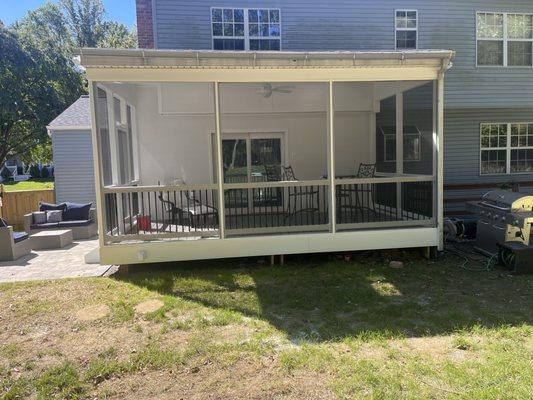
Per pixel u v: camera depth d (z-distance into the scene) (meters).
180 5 9.52
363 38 10.16
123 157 8.38
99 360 3.77
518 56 10.68
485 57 10.54
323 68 6.44
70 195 13.94
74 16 38.44
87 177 13.96
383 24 10.21
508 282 5.85
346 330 4.32
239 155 9.98
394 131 8.98
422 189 7.73
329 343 4.02
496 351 3.77
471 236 8.73
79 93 27.77
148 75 6.09
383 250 7.51
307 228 6.81
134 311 4.96
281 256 6.85
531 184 11.21
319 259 7.14
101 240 6.32
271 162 10.12
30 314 4.93
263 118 9.93
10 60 22.53
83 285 5.99
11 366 3.71
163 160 9.70
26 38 24.62
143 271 6.65
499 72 10.47
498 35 10.59
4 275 6.71
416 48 10.31
